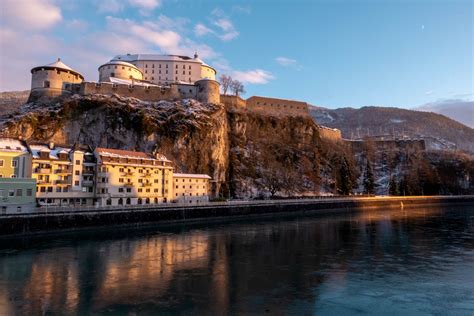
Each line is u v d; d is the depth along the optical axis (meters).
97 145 108.12
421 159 187.25
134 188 85.00
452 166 187.00
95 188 80.00
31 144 76.25
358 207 124.06
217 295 29.31
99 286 31.53
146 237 58.00
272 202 99.12
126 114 112.50
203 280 33.59
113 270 36.97
